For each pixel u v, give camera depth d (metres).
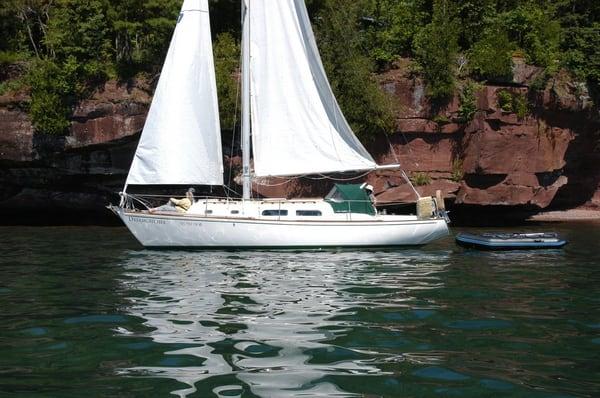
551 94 28.80
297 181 28.09
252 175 21.03
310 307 11.01
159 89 19.89
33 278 14.23
